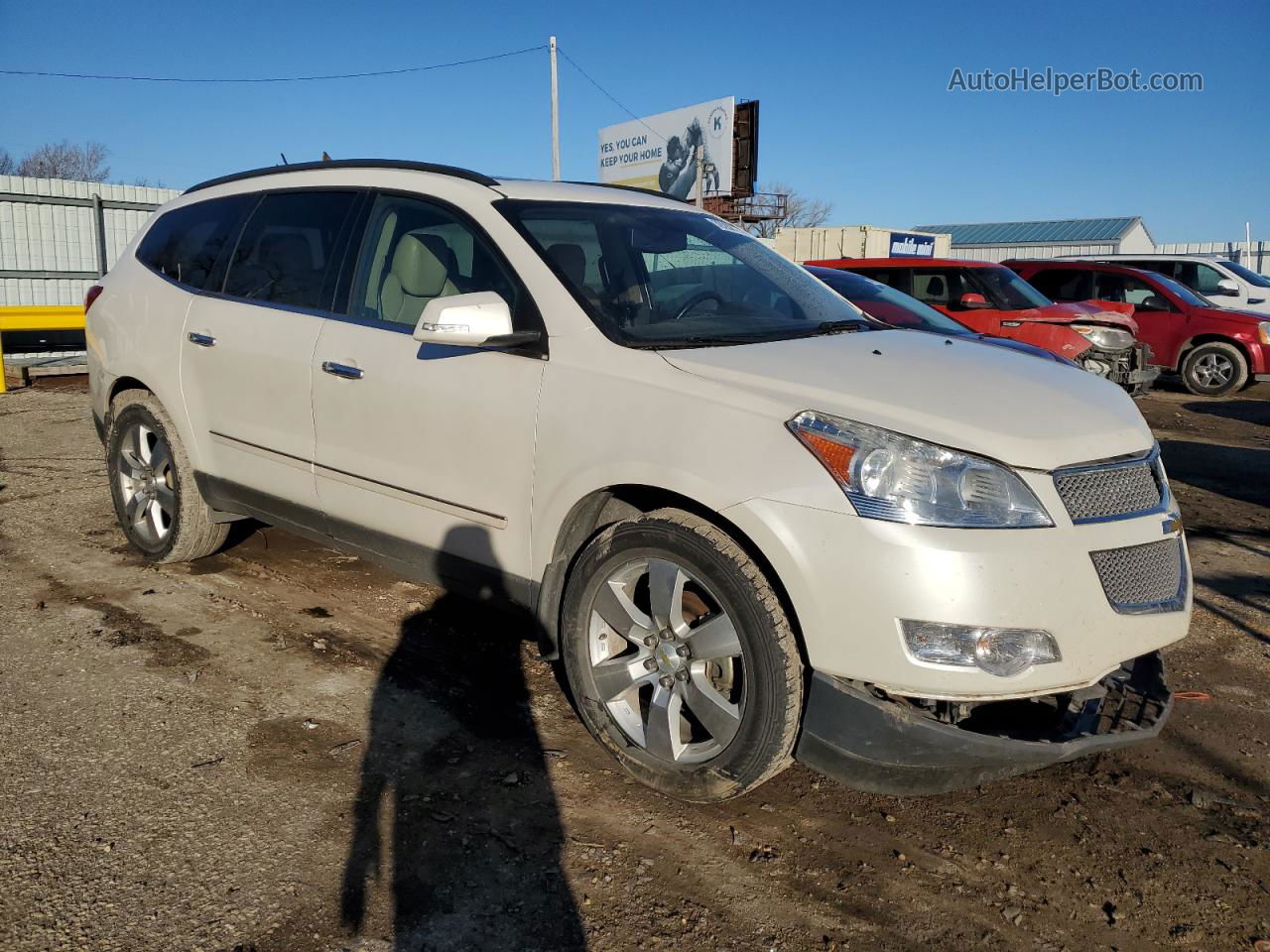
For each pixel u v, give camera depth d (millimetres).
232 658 3895
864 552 2510
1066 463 2625
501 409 3260
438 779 3076
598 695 3098
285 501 4133
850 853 2809
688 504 2938
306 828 2793
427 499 3541
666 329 3311
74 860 2607
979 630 2467
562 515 3113
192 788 2965
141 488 4961
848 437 2602
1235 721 3711
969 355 3258
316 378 3871
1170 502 2934
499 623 4352
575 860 2713
